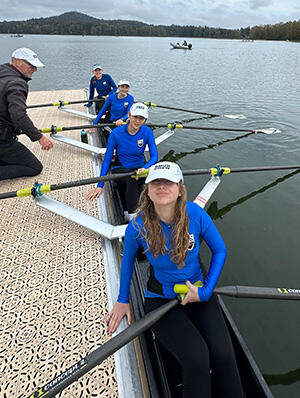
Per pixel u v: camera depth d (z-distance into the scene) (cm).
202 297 169
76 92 1022
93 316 214
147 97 1240
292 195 480
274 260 344
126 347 195
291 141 714
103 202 361
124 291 199
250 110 1022
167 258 170
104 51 4128
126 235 182
